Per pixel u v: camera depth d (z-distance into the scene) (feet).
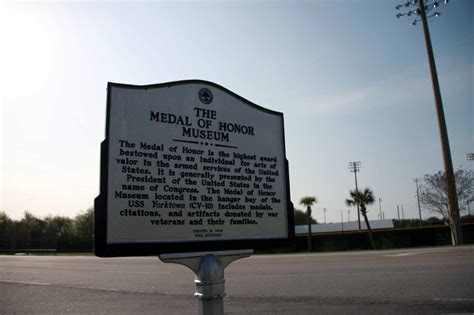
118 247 13.26
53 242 164.04
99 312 28.40
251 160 16.76
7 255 146.41
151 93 14.79
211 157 15.71
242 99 16.96
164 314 26.89
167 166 14.67
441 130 90.84
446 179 90.74
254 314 25.20
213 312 14.14
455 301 24.88
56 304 32.30
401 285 31.35
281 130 17.94
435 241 109.50
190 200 14.97
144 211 13.97
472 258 45.37
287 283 37.68
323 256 67.87
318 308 25.73
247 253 15.97
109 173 13.55
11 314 28.84
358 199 129.70
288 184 17.63
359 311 24.09
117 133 13.92
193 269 14.70
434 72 93.04
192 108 15.57
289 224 17.28
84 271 63.57
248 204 16.35
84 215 185.68
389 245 115.34
